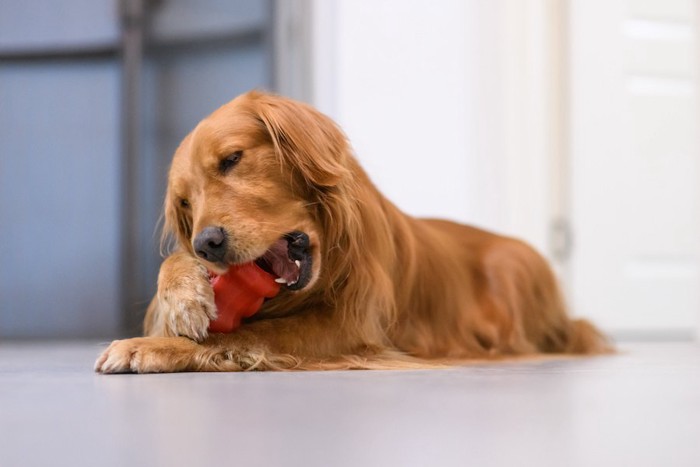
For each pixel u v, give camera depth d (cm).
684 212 489
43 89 514
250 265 201
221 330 202
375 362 212
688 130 489
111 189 514
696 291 421
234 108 217
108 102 513
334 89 459
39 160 515
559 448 94
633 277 482
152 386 157
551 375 185
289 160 213
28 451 95
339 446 95
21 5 509
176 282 202
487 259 280
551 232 473
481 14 460
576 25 473
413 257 246
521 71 462
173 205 223
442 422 111
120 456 91
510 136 461
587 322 312
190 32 496
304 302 220
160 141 502
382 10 457
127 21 497
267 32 478
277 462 87
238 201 204
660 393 145
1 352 342
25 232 513
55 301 514
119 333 509
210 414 118
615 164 480
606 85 478
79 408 127
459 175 461
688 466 86
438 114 460
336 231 218
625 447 95
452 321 259
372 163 457
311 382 164
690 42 489
